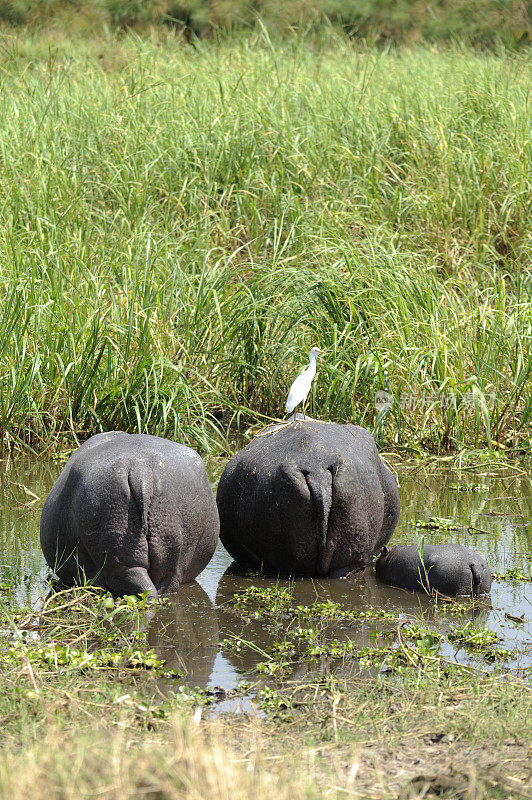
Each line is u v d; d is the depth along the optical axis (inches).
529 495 1149.7
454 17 2928.2
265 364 1438.2
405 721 571.8
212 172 1780.3
